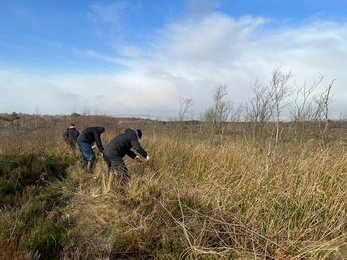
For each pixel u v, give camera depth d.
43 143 7.74
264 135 6.69
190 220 3.01
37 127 10.70
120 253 2.67
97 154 7.17
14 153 6.72
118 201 3.80
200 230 2.76
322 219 2.82
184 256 2.53
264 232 2.77
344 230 2.68
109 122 15.72
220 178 4.25
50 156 6.70
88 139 6.04
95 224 3.26
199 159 5.25
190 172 4.91
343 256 2.29
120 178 4.59
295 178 3.71
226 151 5.65
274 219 2.89
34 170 5.30
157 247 2.72
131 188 4.11
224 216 3.05
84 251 2.67
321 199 3.15
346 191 3.03
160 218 3.27
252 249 2.51
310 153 4.84
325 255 2.16
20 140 7.50
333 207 2.90
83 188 4.59
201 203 3.49
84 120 15.16
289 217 2.95
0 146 7.42
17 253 2.36
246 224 2.82
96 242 2.86
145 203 3.69
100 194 4.16
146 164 5.20
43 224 3.00
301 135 6.29
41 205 3.68
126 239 2.86
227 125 10.88
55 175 5.46
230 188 3.89
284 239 2.59
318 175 3.59
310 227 2.64
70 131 8.22
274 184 3.75
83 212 3.61
